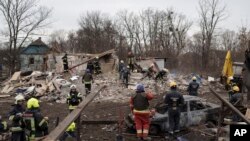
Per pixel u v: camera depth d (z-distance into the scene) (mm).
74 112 7434
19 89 30391
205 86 35188
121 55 90500
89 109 22531
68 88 30312
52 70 45938
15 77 36531
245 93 24016
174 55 87562
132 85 31531
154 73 37125
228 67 33969
